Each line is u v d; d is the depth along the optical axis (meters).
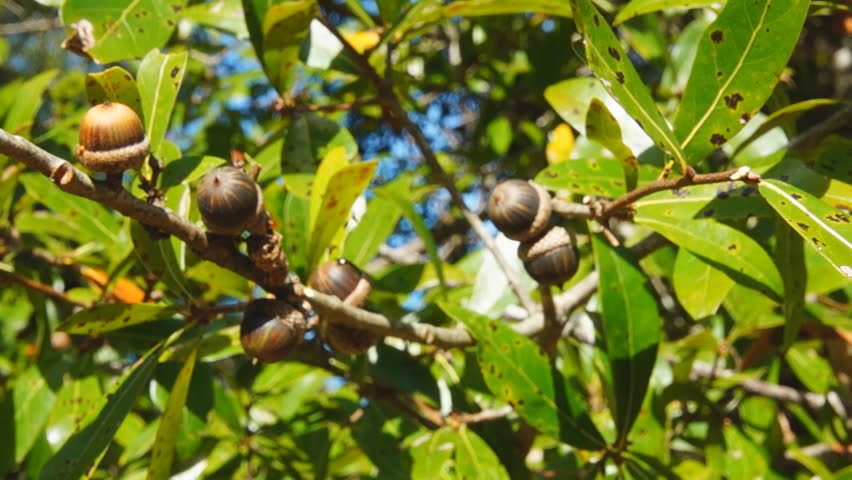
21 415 0.47
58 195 0.49
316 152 0.44
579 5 0.34
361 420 0.46
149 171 0.37
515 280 0.43
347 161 0.43
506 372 0.40
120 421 0.37
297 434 0.49
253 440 0.50
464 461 0.42
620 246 0.41
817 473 0.48
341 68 0.46
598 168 0.41
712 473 0.44
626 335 0.40
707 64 0.36
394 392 0.46
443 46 0.80
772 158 0.40
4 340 0.68
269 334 0.36
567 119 0.44
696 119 0.36
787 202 0.33
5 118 0.55
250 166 0.40
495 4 0.43
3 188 0.46
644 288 0.40
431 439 0.43
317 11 0.43
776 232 0.40
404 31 0.46
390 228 0.46
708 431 0.48
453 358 0.48
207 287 0.46
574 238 0.38
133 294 0.47
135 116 0.33
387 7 0.46
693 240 0.39
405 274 0.47
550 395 0.40
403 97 0.52
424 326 0.39
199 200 0.34
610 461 0.42
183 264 0.41
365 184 0.38
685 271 0.41
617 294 0.40
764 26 0.35
